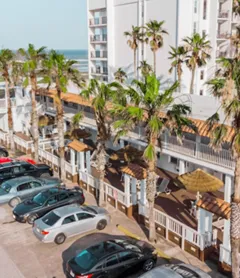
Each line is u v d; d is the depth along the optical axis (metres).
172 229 17.00
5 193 21.64
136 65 49.59
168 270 12.47
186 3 41.09
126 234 18.09
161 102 14.97
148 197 16.47
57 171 28.17
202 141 22.25
